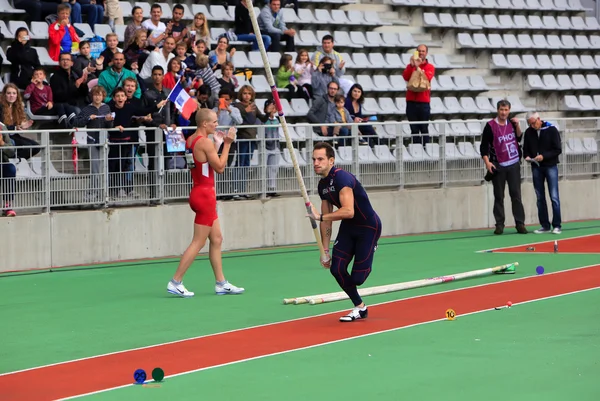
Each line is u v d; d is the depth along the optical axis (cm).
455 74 5153
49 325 1938
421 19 5191
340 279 1900
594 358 1541
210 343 1725
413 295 2242
